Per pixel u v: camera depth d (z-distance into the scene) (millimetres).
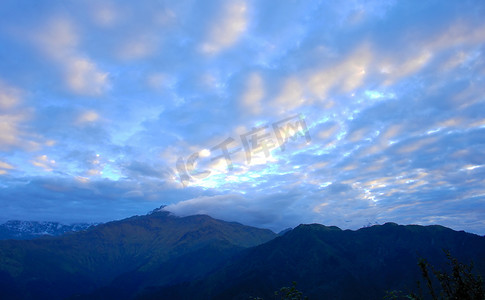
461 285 12352
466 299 12133
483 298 11891
